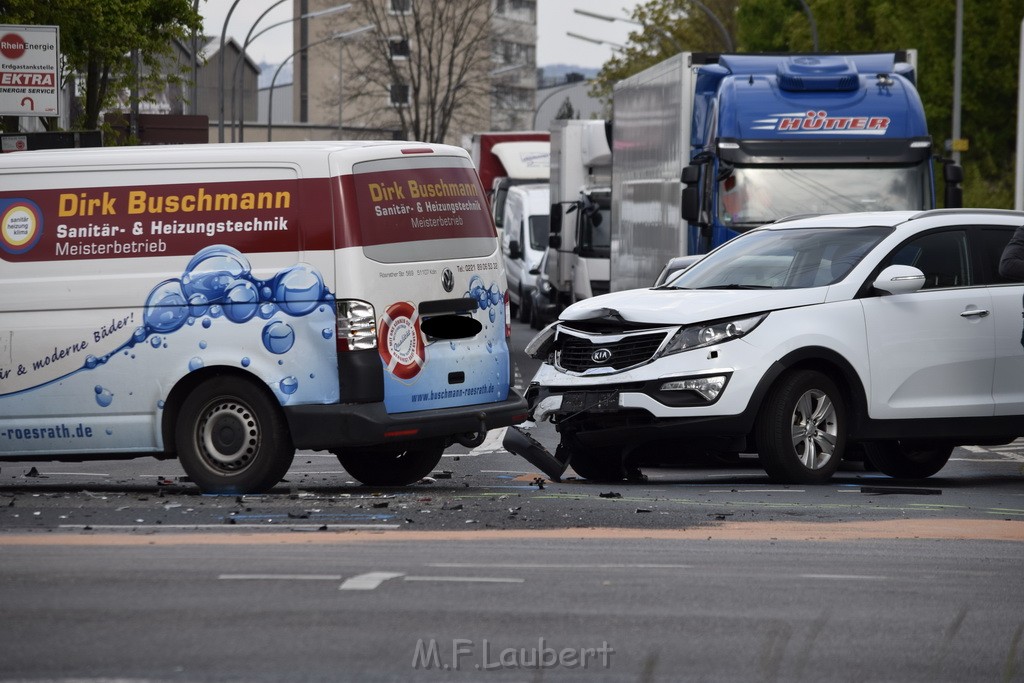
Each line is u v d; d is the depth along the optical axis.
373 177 28.19
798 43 140.25
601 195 89.00
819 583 19.31
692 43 175.88
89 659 15.22
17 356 28.33
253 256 27.86
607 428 30.69
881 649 15.96
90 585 18.77
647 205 63.25
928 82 120.00
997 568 20.56
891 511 26.22
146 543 21.94
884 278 31.22
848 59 53.25
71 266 28.22
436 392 28.69
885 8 126.25
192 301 27.95
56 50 56.84
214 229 27.98
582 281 88.44
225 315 27.83
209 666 14.96
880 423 31.30
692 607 17.78
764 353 30.09
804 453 30.64
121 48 76.94
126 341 28.09
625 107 70.50
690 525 24.09
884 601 18.28
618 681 14.59
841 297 31.11
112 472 35.62
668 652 15.66
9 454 28.55
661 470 35.69
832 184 50.16
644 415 30.30
